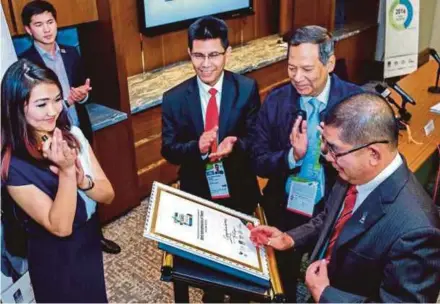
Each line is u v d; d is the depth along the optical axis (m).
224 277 1.31
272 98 1.75
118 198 2.96
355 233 1.25
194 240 1.31
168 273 1.32
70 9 2.45
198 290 2.36
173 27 3.60
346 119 1.17
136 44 3.47
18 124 1.26
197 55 1.70
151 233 1.26
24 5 2.23
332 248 1.37
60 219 1.30
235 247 1.37
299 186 1.73
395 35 5.09
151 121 3.15
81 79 2.51
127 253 2.71
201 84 1.81
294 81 1.58
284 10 4.47
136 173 3.04
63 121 1.40
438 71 3.29
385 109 1.18
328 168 1.66
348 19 5.57
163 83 3.38
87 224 1.48
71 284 1.44
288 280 1.83
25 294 1.50
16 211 1.35
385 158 1.19
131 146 2.93
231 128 1.85
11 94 1.23
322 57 1.53
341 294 1.27
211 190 1.90
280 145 1.74
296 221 1.77
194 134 1.87
